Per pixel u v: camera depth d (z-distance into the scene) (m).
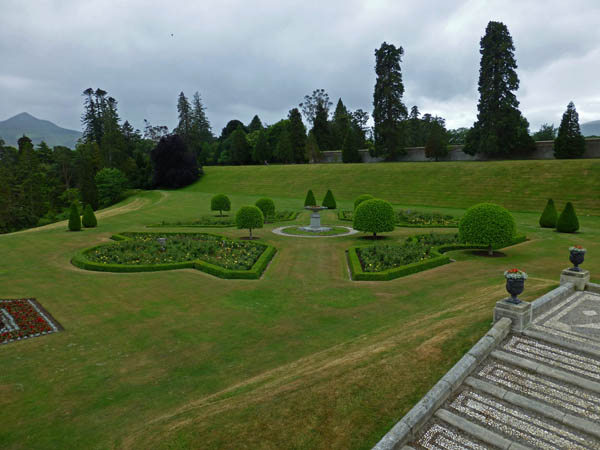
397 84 63.38
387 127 64.25
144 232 27.77
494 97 53.12
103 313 12.30
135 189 73.62
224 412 6.41
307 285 14.76
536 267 15.85
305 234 27.02
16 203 56.78
